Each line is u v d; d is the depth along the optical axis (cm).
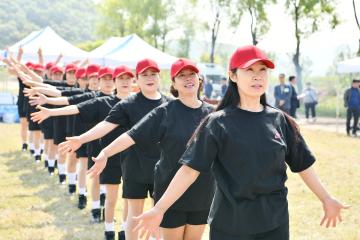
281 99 1998
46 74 1184
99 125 501
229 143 308
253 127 312
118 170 612
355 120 1986
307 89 2744
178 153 436
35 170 1142
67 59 1744
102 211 762
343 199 880
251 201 308
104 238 651
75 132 791
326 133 2094
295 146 330
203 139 313
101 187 769
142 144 439
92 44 5769
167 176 443
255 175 304
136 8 5100
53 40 1777
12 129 1953
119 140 425
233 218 309
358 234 669
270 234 313
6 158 1299
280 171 317
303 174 337
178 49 5356
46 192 921
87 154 746
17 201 851
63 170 993
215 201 322
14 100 2281
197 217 443
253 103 320
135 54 1636
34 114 554
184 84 443
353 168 1205
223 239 315
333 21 3838
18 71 748
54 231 682
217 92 3222
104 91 670
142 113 511
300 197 891
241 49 316
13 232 677
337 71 1953
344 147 1620
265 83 313
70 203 841
